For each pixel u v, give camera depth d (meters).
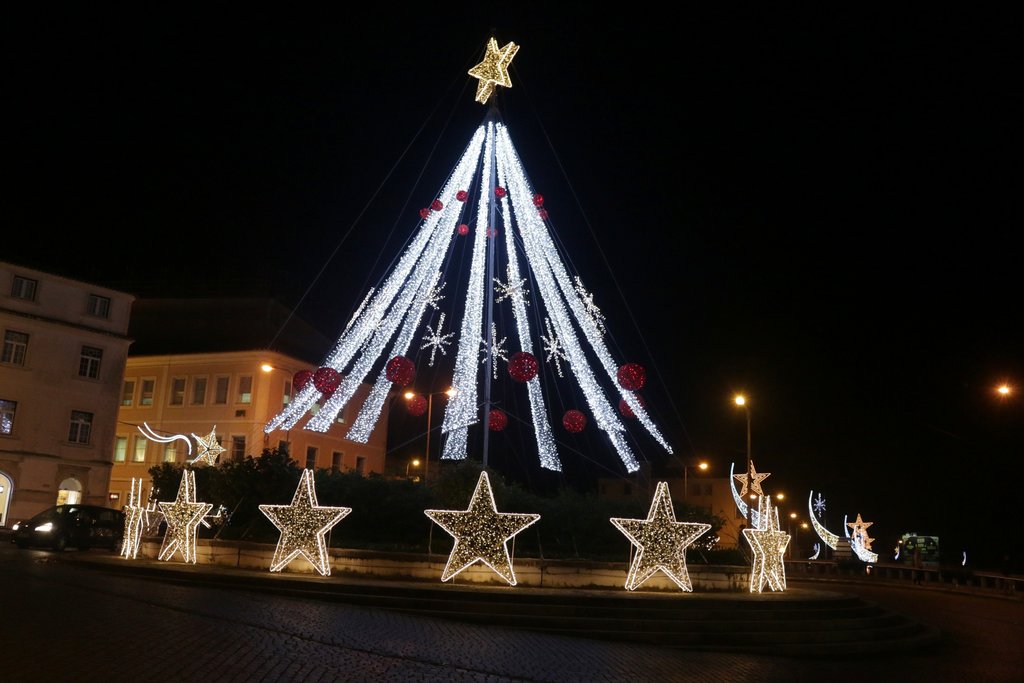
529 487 28.00
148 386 47.00
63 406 40.25
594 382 22.84
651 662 11.76
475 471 19.31
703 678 10.91
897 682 12.26
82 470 40.62
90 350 41.75
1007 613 24.89
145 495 45.28
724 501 63.91
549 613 14.59
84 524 26.75
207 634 10.55
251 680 8.27
